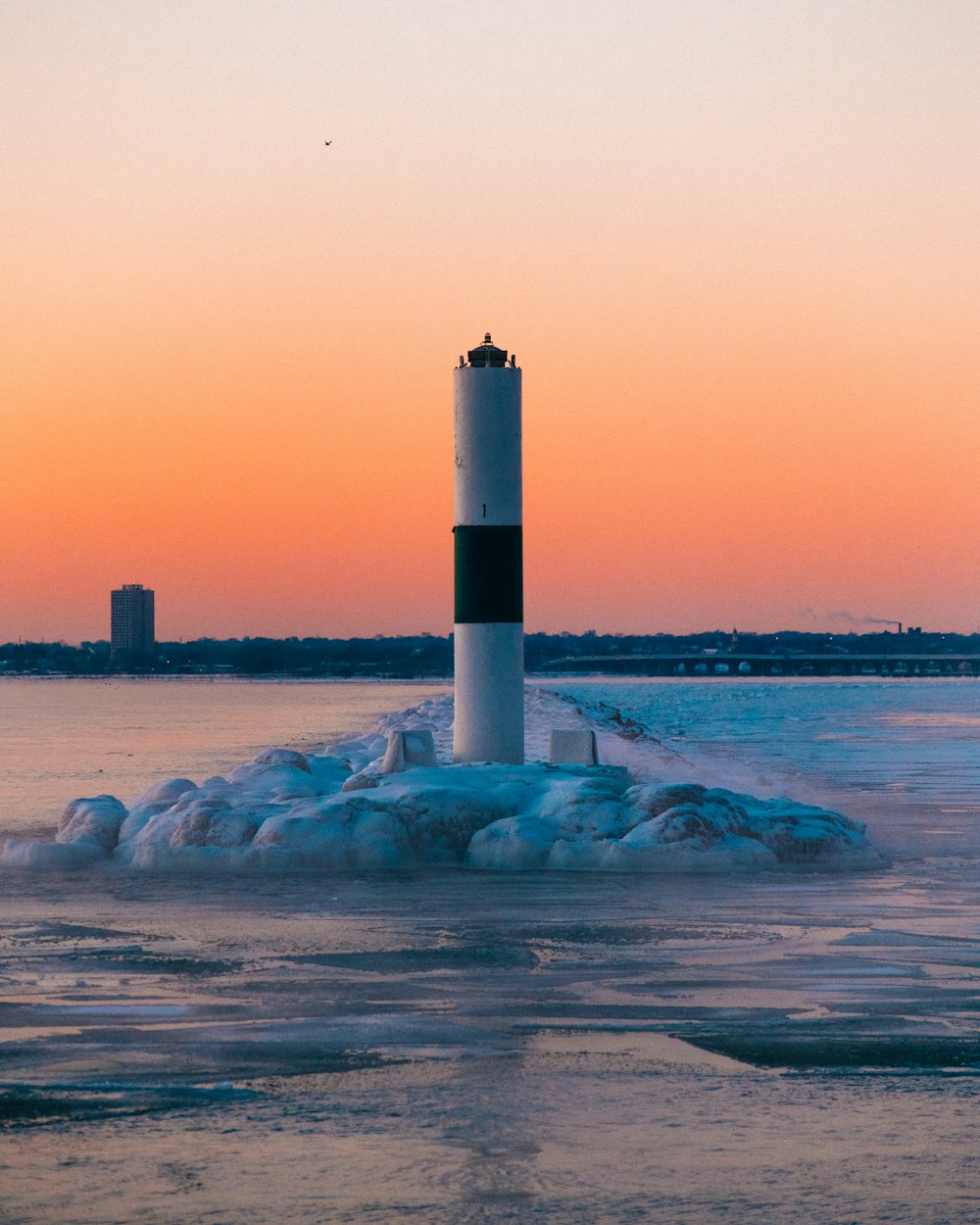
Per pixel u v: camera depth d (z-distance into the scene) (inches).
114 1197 692.1
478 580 2356.1
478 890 1673.2
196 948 1317.7
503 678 2364.7
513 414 2363.4
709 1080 877.2
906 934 1378.0
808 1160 740.7
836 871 1828.2
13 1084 867.4
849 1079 880.9
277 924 1445.6
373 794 2016.5
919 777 3496.6
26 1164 733.3
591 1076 885.2
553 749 2413.9
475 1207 678.5
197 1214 671.1
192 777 3828.7
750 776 3363.7
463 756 2375.7
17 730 7342.5
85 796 3152.1
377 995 1111.6
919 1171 726.5
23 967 1224.2
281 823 1888.5
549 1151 754.2
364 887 1700.3
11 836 2265.0
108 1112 814.5
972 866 1877.5
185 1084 868.6
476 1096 845.2
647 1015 1042.7
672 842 1851.6
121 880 1764.3
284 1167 730.2
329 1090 856.9
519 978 1175.6
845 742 5383.9
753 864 1851.6
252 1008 1064.8
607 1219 665.6
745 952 1289.4
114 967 1223.5
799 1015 1042.7
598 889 1679.4
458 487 2377.0
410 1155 747.4
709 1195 694.5
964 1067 907.4
